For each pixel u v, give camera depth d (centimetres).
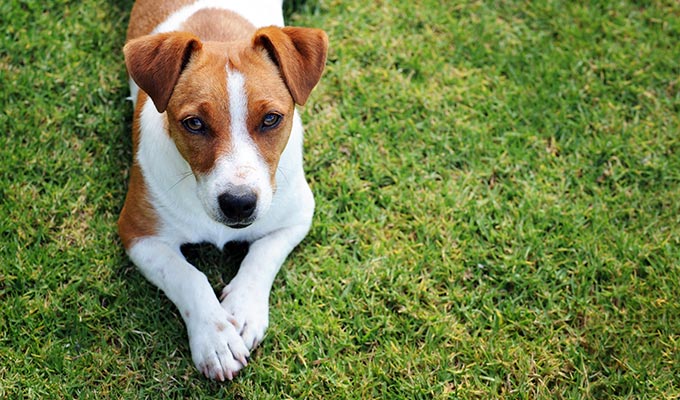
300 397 111
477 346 114
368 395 111
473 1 141
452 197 124
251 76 104
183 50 104
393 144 129
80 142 125
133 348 112
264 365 112
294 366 112
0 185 121
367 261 119
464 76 135
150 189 113
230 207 104
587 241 122
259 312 112
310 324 115
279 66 106
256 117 104
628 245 121
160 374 111
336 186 125
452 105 132
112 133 125
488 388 112
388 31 137
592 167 128
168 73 104
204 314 110
